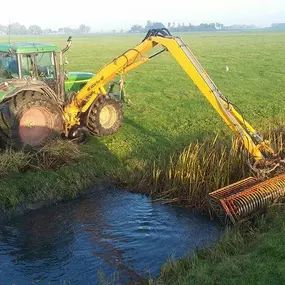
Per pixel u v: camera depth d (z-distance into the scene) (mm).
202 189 9094
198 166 9180
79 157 10344
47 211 8570
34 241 7504
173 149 11477
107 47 58594
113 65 10508
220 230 7961
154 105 17344
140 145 11711
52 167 9812
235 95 19719
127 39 95625
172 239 7648
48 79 11242
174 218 8477
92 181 9727
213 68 30844
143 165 10336
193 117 15242
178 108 16688
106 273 6586
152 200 9234
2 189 8625
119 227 8070
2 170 9188
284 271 5613
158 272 6590
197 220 8398
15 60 10609
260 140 8492
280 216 7480
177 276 6172
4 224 8031
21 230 7855
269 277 5574
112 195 9414
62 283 6371
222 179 9070
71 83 13047
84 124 11844
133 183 9883
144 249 7301
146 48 9648
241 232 7430
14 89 9922
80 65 33094
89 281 6418
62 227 8008
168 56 41969
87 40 89062
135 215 8562
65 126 11211
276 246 6270
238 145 9875
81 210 8688
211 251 6797
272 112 16203
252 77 25766
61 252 7172
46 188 8969
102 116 12109
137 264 6836
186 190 9289
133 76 26484
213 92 8523
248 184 8414
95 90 11242
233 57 40062
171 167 9695
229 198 7824
